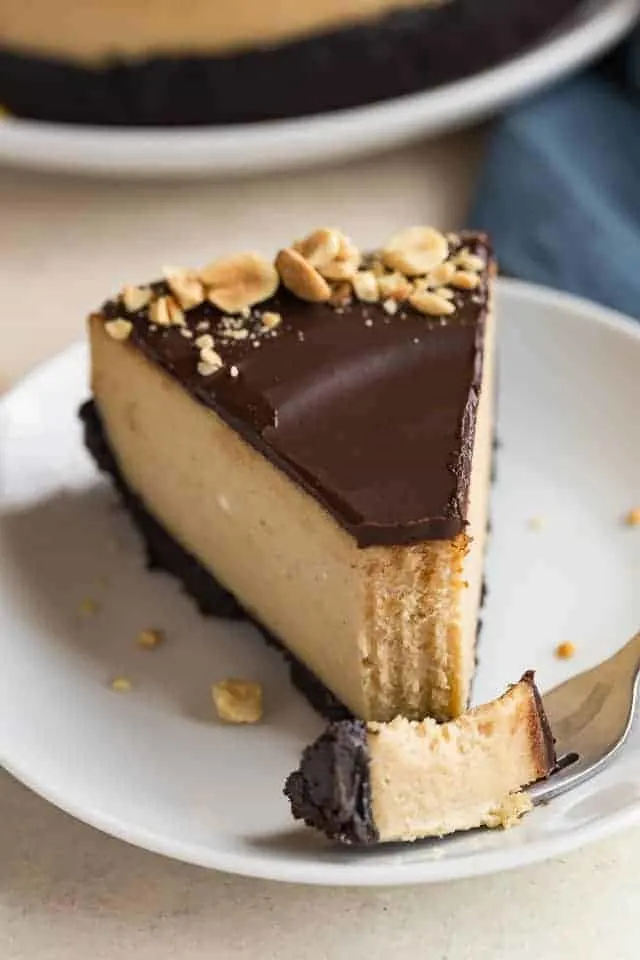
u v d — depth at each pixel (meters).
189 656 0.47
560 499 0.50
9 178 0.62
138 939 0.42
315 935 0.41
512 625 0.47
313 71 0.60
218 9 0.59
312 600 0.45
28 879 0.43
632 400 0.51
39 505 0.50
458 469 0.43
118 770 0.44
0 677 0.46
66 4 0.59
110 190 0.62
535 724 0.42
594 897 0.42
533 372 0.52
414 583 0.43
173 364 0.47
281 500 0.45
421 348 0.46
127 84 0.60
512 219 0.57
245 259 0.48
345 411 0.45
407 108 0.60
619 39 0.63
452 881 0.41
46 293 0.58
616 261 0.56
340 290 0.48
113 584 0.48
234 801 0.43
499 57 0.62
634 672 0.44
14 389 0.52
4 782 0.44
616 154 0.60
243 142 0.60
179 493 0.48
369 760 0.41
